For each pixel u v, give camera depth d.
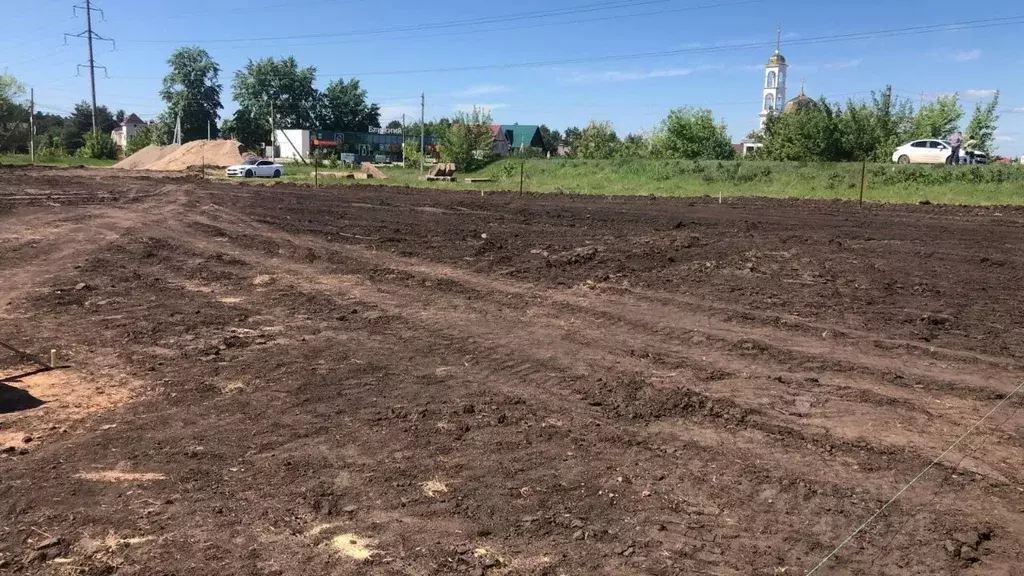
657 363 7.45
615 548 3.97
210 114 101.81
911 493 4.62
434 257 14.18
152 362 7.56
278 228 18.53
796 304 9.92
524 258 13.95
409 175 52.53
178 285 11.66
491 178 48.06
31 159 69.12
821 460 5.13
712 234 16.75
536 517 4.30
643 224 19.33
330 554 3.91
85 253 14.48
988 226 18.55
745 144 70.19
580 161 48.06
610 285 11.30
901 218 20.80
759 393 6.53
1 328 8.91
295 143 95.06
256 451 5.29
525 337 8.49
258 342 8.36
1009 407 6.13
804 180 35.25
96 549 3.95
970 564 3.83
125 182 36.66
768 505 4.47
